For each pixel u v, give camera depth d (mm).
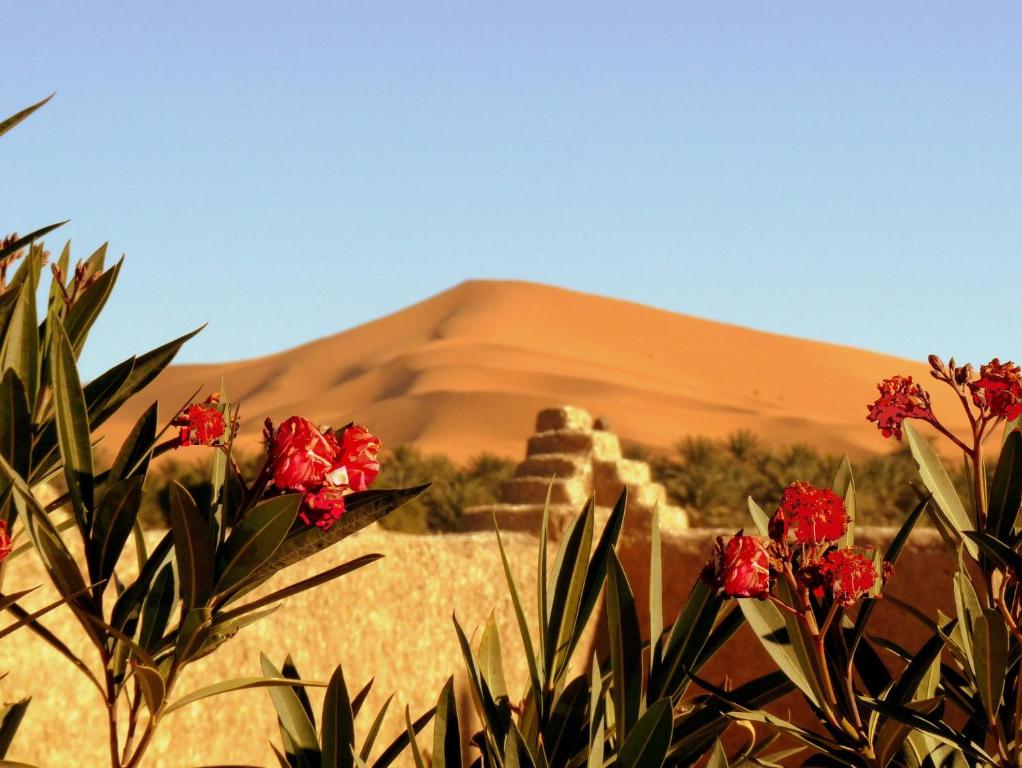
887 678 2434
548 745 2398
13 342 1979
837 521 1931
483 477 32781
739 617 2357
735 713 2049
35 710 2812
